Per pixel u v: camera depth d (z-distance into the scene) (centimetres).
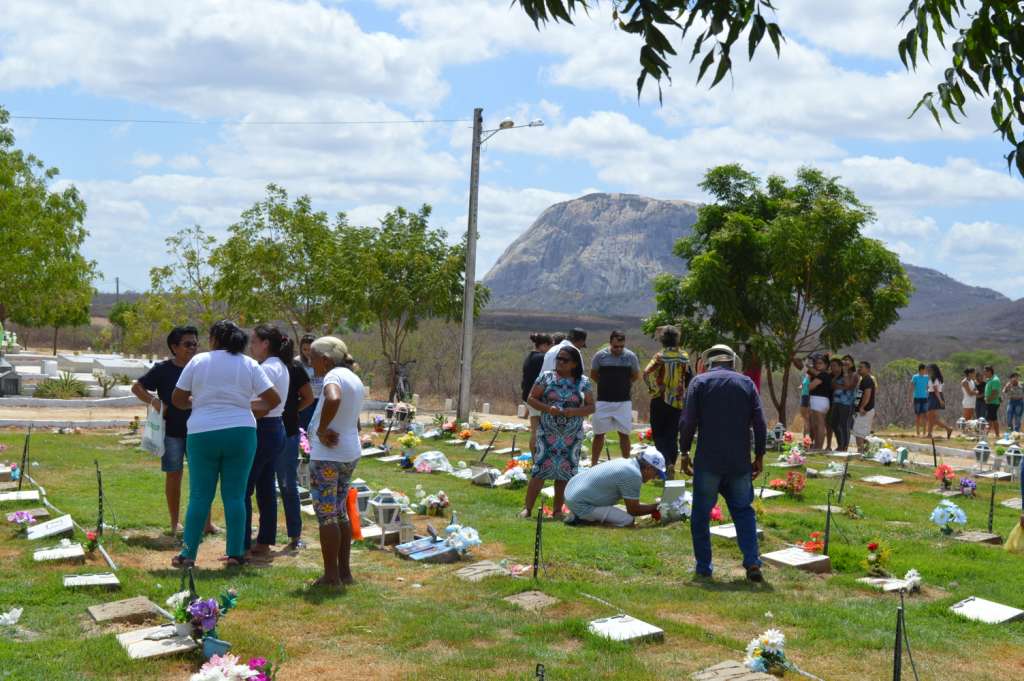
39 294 3934
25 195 3962
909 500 1321
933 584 854
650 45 341
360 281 3045
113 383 2805
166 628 622
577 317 19838
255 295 3250
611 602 743
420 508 1115
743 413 848
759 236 2839
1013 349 9731
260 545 884
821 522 1101
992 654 660
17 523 933
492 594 750
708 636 661
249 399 810
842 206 2859
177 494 936
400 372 2972
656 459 1073
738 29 351
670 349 1347
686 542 981
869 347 8512
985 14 398
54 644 593
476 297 3262
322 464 761
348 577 786
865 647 659
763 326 2914
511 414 3272
